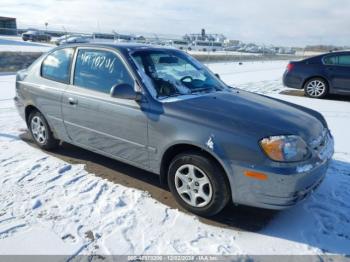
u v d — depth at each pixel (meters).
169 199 3.47
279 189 2.71
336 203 3.43
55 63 4.45
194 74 4.02
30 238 2.76
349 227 3.03
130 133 3.50
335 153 4.87
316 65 9.52
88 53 4.03
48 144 4.67
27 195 3.45
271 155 2.71
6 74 14.10
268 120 3.02
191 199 3.16
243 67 23.02
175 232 2.91
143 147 3.43
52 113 4.39
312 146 2.96
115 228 2.93
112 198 3.44
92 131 3.92
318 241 2.83
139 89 3.43
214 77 4.29
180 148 3.23
